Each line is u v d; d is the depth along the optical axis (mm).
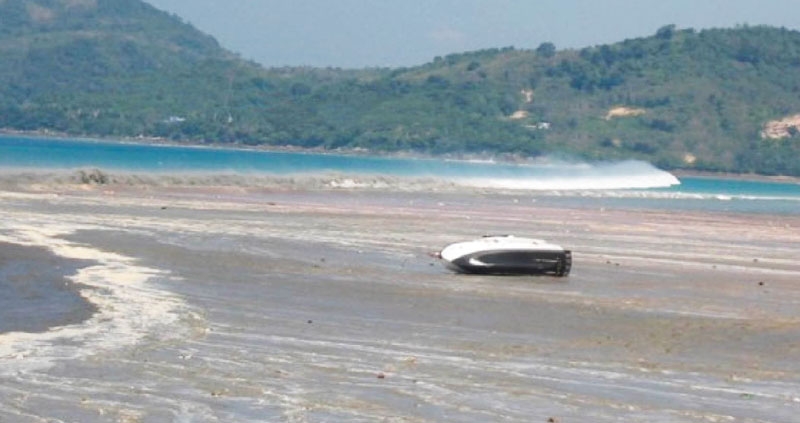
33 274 78250
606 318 74125
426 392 50469
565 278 95875
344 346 60062
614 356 61281
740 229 174250
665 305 81875
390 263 99625
